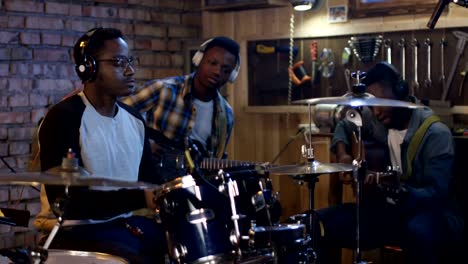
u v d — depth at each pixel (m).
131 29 4.67
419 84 4.05
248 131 4.67
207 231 2.66
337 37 4.31
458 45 3.90
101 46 2.82
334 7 4.28
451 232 3.51
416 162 3.61
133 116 2.98
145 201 2.70
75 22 4.41
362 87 3.48
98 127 2.79
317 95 4.39
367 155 3.73
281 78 4.53
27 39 4.22
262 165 3.05
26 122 4.22
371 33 4.18
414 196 3.51
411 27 4.02
